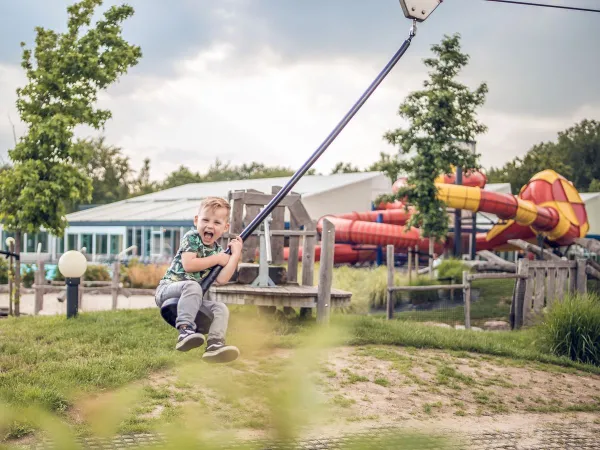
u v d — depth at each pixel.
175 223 36.56
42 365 7.21
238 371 7.26
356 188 38.78
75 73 15.60
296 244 11.42
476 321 15.76
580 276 15.14
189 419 5.83
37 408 5.71
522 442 6.02
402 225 32.75
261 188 41.66
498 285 20.14
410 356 8.77
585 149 63.75
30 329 9.53
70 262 10.23
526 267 14.11
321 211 37.31
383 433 5.91
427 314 16.50
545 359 9.70
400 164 25.56
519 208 27.00
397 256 33.09
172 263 5.00
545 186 29.44
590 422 7.01
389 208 37.59
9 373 6.84
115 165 78.38
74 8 15.58
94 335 8.86
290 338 8.73
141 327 9.45
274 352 8.27
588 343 10.09
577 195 29.88
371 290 18.09
